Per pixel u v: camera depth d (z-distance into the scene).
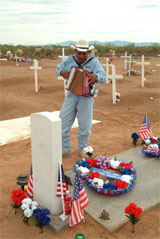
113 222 4.07
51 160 3.97
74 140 8.07
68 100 6.18
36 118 4.05
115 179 5.23
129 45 82.56
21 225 4.09
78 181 3.93
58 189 4.07
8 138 8.34
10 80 20.30
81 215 4.02
